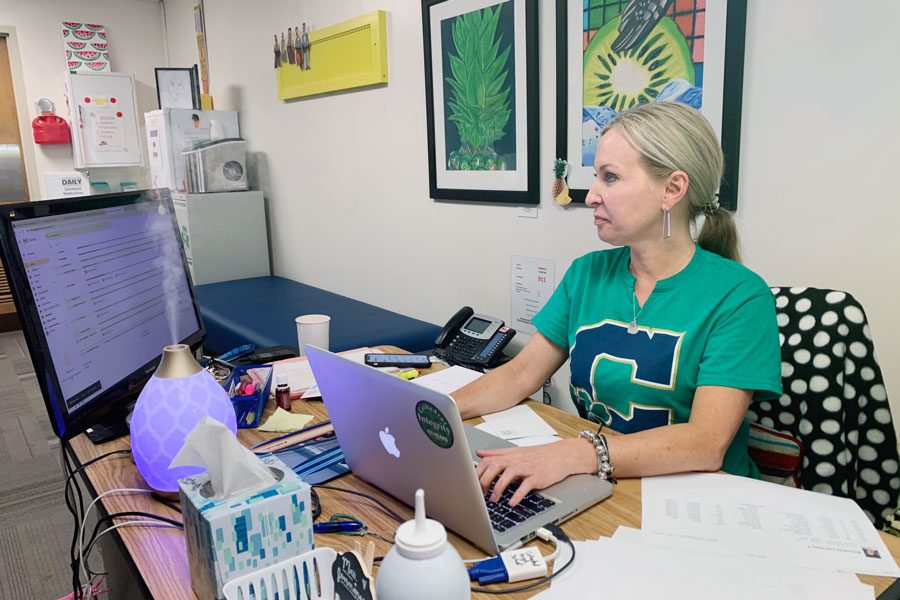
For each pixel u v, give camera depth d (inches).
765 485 39.8
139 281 50.2
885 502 49.8
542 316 56.7
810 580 30.1
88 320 42.6
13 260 36.1
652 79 70.2
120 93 183.3
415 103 104.4
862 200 57.1
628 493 39.0
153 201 54.5
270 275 157.0
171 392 37.0
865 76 55.4
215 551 27.2
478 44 89.0
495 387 53.4
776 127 62.0
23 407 127.7
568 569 31.3
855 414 49.4
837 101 57.4
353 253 127.3
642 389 49.1
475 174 94.3
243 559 27.9
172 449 36.7
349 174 124.3
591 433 42.6
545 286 88.0
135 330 48.5
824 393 49.5
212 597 28.0
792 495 38.4
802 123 60.1
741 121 64.4
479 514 31.6
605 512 36.9
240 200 147.6
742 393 44.2
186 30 186.1
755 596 29.0
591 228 80.5
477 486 30.7
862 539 33.7
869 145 56.0
